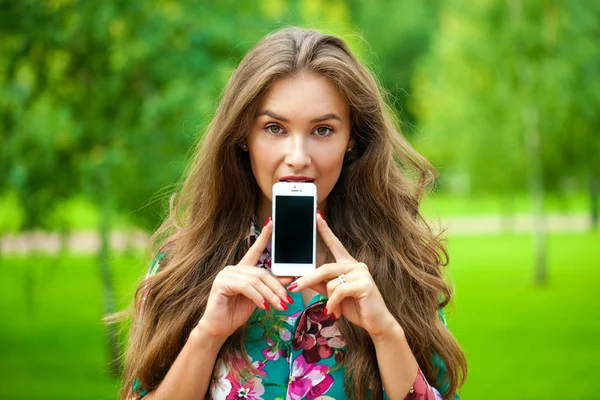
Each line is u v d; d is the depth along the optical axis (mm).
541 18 14070
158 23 7539
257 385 1986
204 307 2064
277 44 1969
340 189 2186
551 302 13961
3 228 8219
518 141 14875
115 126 7859
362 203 2156
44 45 7715
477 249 21406
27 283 8805
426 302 2115
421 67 25812
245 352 1991
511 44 14133
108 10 7414
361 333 1970
